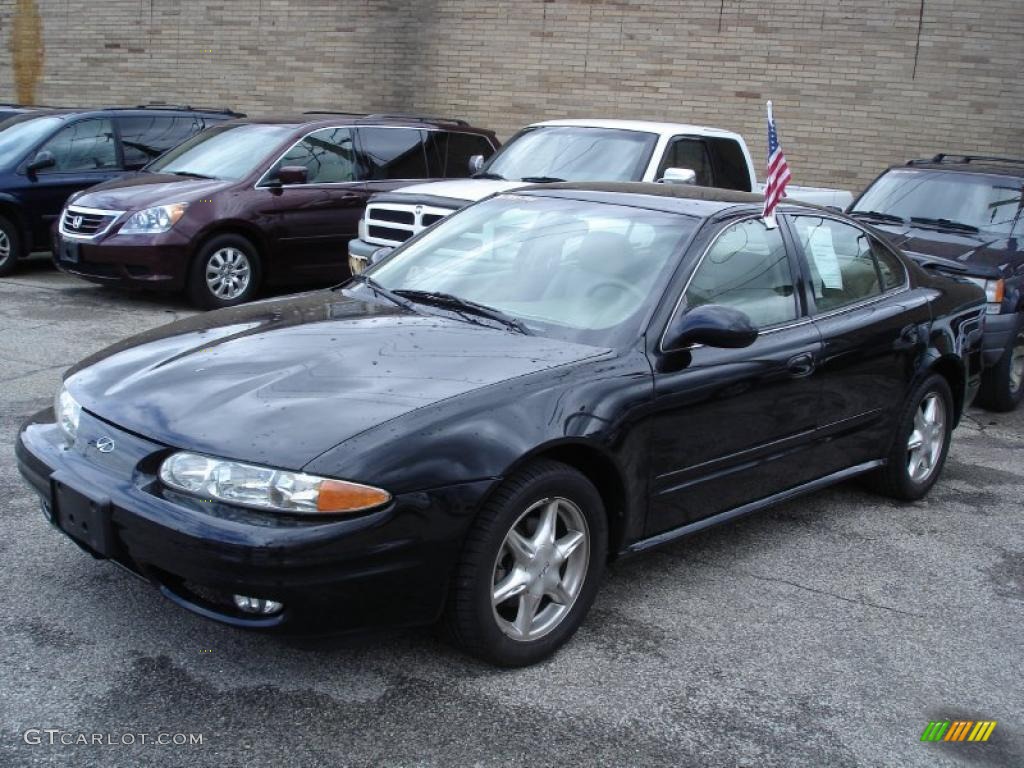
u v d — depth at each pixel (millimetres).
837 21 12117
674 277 4090
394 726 3121
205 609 3145
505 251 4496
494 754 3020
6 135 11039
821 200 10055
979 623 4168
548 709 3277
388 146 10469
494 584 3375
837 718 3379
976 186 8711
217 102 15867
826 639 3928
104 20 16562
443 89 14234
